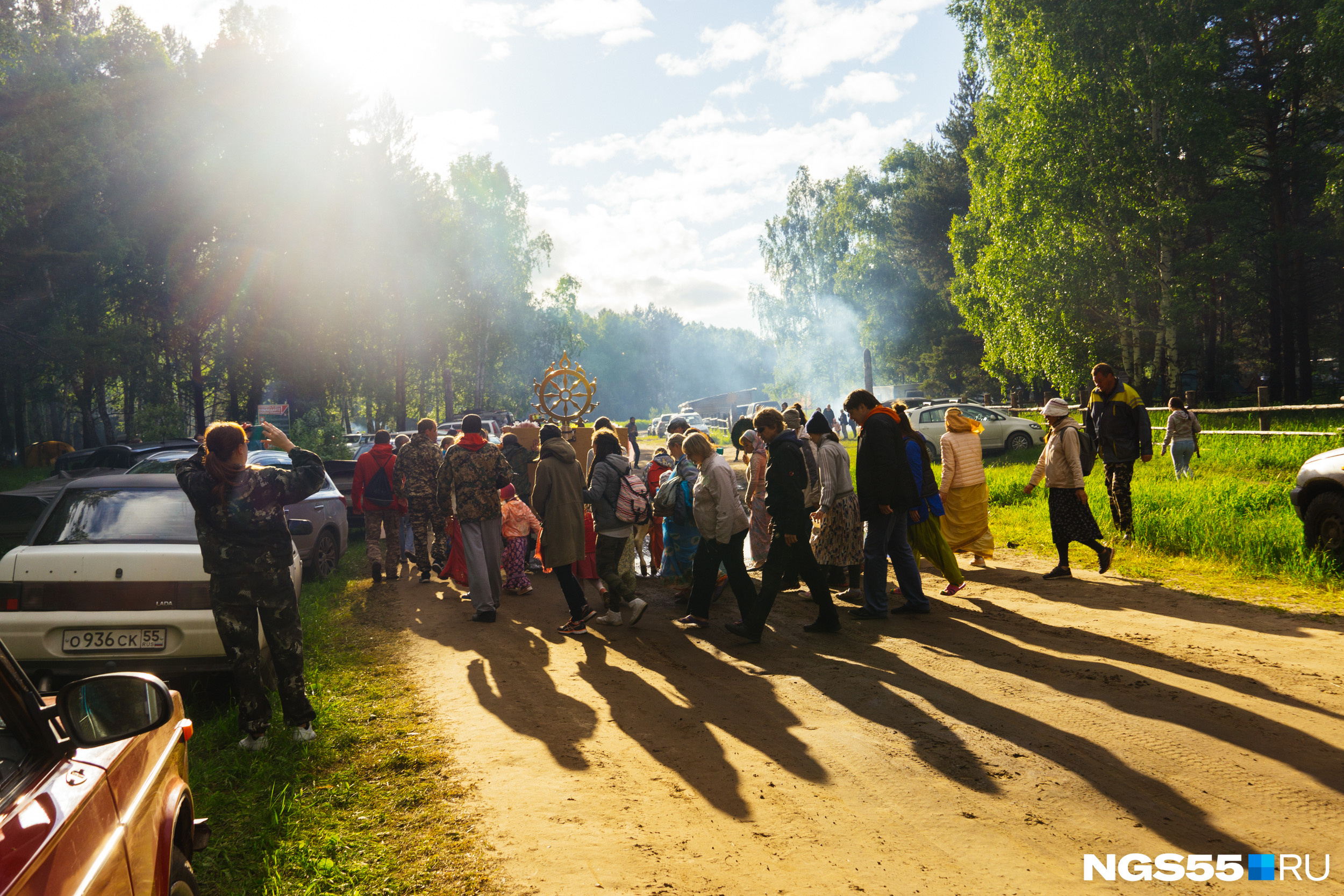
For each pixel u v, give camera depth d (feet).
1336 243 86.07
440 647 24.09
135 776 7.20
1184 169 82.69
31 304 97.81
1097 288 86.69
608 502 25.31
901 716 16.72
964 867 11.03
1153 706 16.38
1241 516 35.22
